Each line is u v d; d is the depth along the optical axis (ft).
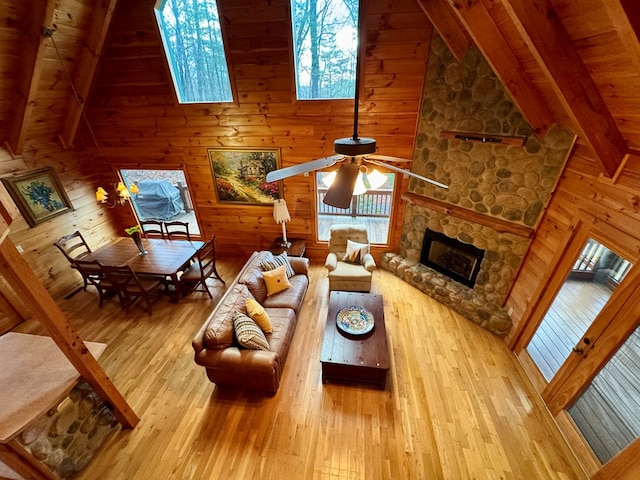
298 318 13.06
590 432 7.70
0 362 7.68
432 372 10.41
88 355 7.25
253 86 13.55
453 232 13.19
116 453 8.14
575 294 9.09
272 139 14.76
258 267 12.70
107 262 13.24
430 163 13.51
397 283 15.49
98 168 17.16
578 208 8.61
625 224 6.95
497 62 8.52
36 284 6.06
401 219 15.85
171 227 22.58
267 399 9.53
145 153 16.29
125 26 12.90
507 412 9.07
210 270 14.78
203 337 9.09
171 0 12.66
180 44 13.47
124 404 8.42
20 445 6.53
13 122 12.68
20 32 10.53
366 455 7.99
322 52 12.75
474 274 13.12
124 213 18.67
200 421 8.91
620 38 4.86
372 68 12.50
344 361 9.19
